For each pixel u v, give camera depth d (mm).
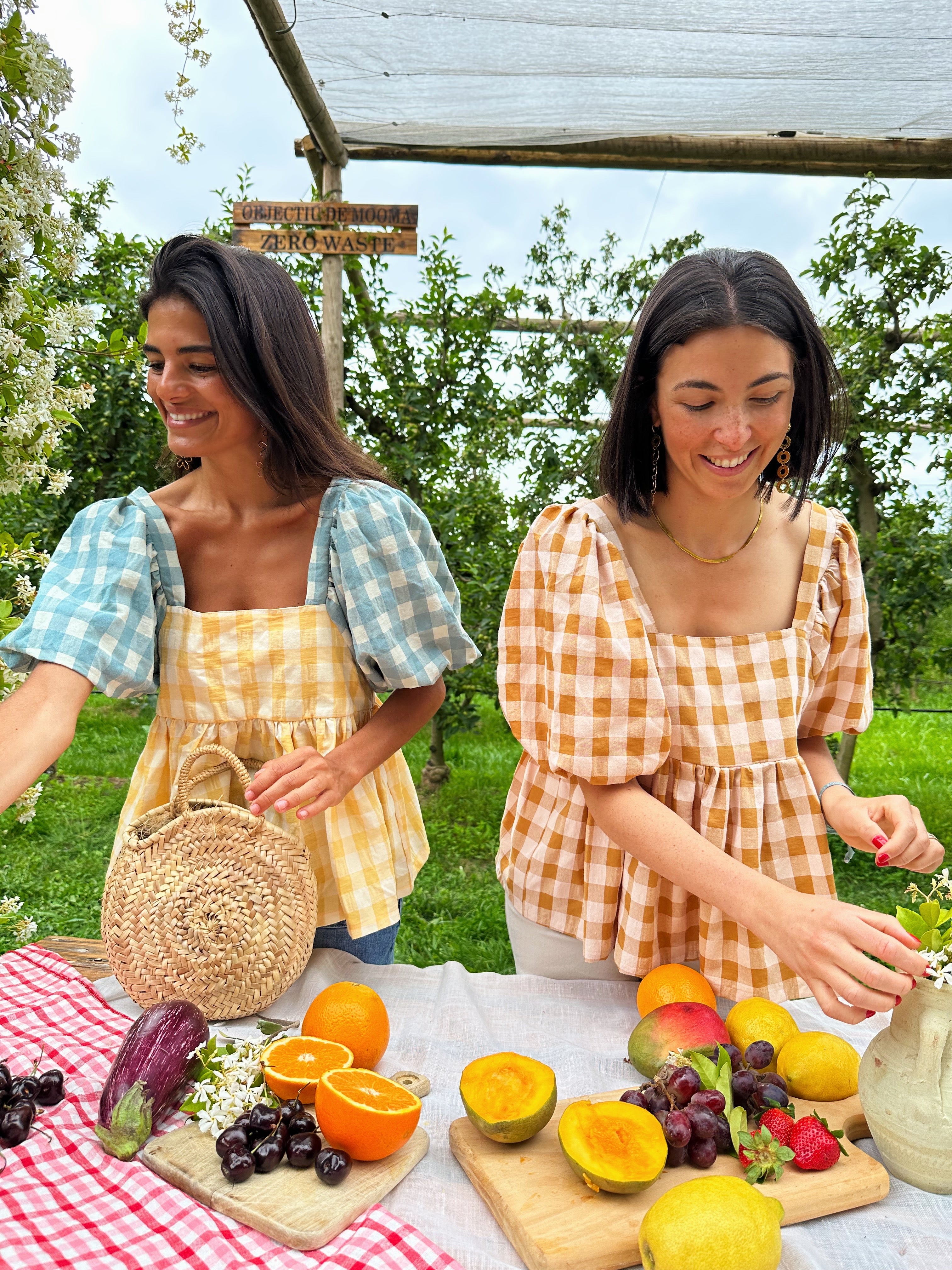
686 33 2678
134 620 1337
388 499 1457
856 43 2719
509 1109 992
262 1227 889
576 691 1244
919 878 4082
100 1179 972
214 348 1260
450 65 2928
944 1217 947
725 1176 912
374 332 4672
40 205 1395
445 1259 852
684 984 1249
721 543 1293
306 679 1432
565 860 1420
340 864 1449
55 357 1618
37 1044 1215
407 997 1398
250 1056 1087
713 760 1294
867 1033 1305
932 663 4492
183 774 1320
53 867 4066
